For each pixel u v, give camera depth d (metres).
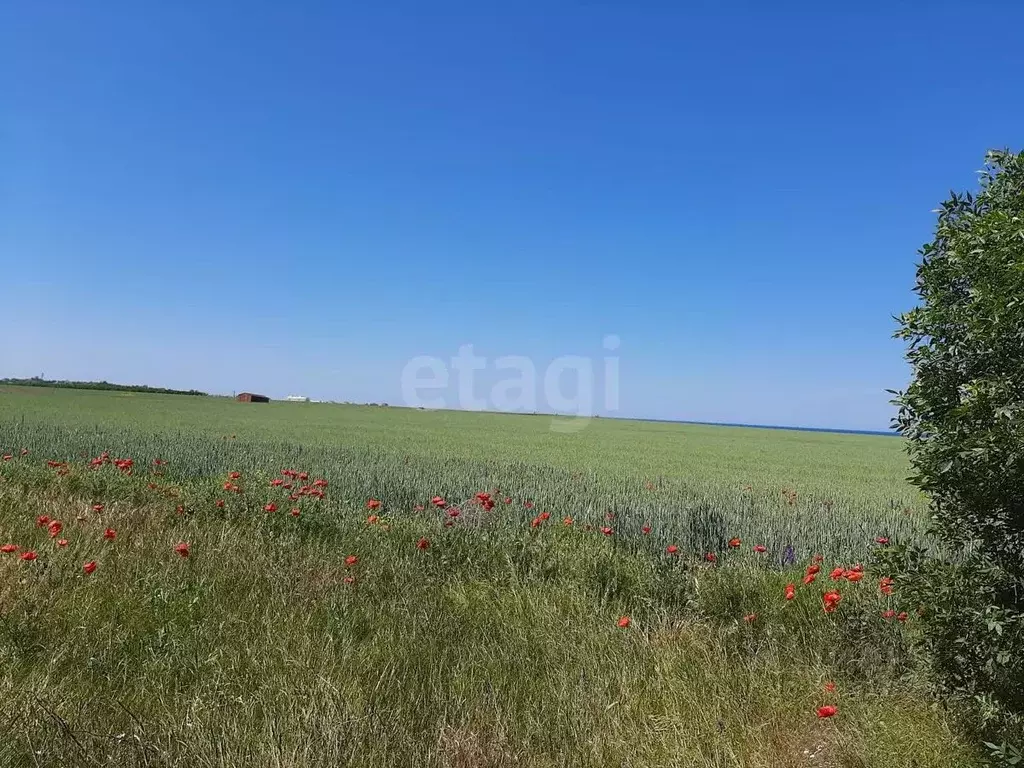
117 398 68.94
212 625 4.34
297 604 4.82
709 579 5.53
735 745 3.43
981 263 3.18
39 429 20.06
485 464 17.67
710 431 70.50
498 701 3.76
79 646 3.93
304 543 6.63
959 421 3.06
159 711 3.39
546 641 4.54
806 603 4.98
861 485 19.95
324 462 15.17
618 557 6.43
